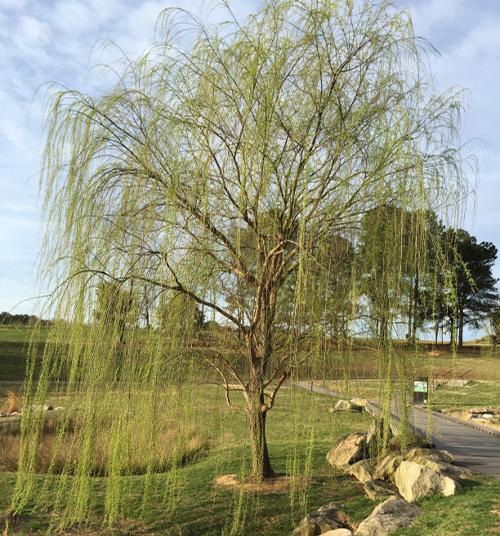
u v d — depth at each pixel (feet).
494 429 51.13
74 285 22.57
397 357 25.23
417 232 22.27
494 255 123.34
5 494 29.50
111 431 22.89
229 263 26.00
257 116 24.03
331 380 23.24
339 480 30.81
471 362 92.94
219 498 28.19
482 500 23.99
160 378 23.12
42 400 23.32
